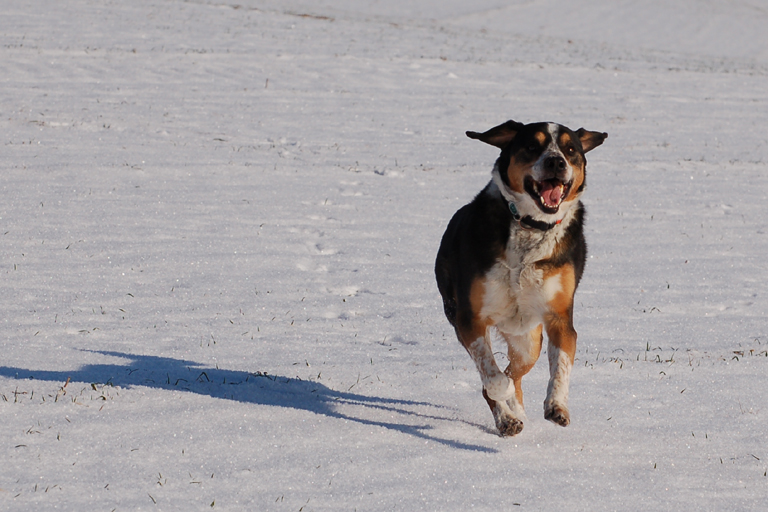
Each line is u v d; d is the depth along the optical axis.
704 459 7.42
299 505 6.04
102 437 7.05
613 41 59.69
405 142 25.30
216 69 32.47
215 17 43.91
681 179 23.03
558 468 7.05
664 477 6.96
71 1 43.25
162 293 12.77
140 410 7.72
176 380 8.85
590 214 19.42
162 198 17.95
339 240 16.33
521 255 7.93
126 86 29.00
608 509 6.29
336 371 9.71
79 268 13.60
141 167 20.16
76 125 23.58
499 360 11.02
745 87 38.12
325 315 12.36
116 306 12.05
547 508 6.23
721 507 6.41
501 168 8.14
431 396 9.05
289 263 14.77
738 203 20.95
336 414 8.20
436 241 16.66
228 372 9.40
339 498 6.19
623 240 17.58
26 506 5.77
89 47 33.69
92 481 6.23
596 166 24.05
